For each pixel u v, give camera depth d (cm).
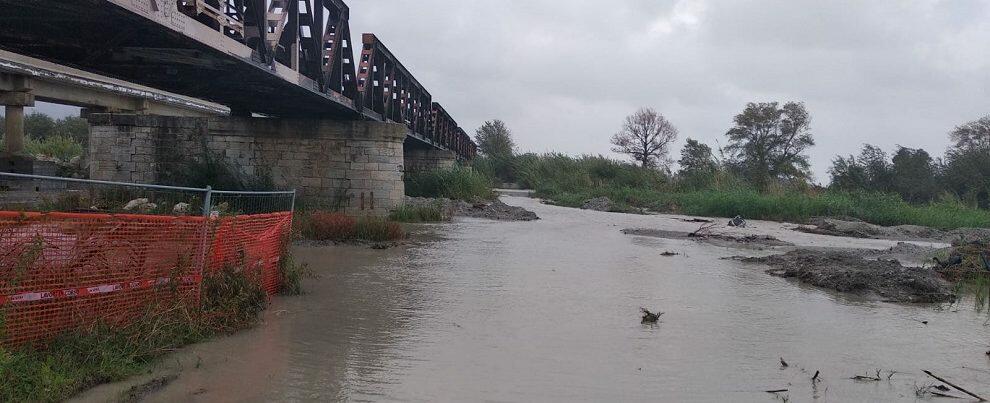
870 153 5109
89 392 478
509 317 779
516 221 2422
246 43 1334
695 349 660
